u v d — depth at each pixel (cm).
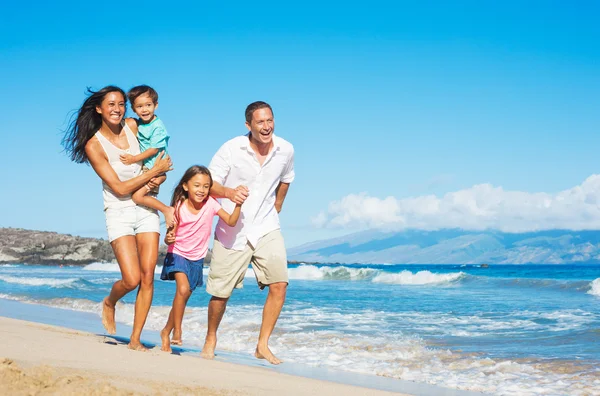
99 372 338
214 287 527
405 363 623
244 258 518
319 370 576
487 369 592
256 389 361
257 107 492
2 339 427
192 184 494
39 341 437
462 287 2227
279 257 516
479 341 773
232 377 395
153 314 1050
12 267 5531
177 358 458
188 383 345
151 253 495
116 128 496
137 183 482
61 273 3656
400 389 495
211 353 550
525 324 952
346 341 762
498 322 982
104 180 484
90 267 5447
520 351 693
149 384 322
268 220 524
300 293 1855
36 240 6350
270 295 526
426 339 789
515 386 523
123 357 412
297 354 670
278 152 516
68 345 433
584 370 582
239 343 742
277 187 545
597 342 751
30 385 275
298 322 980
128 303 1202
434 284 2533
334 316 1080
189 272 520
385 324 956
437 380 546
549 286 2042
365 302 1447
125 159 492
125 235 493
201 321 948
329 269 3197
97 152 484
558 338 792
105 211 500
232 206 517
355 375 557
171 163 498
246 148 506
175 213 504
